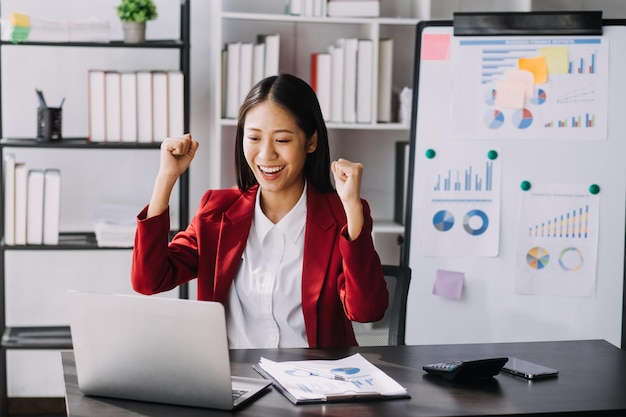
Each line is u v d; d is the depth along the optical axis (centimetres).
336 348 234
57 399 421
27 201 375
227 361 183
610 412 191
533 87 341
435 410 188
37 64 401
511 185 342
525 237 341
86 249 376
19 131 403
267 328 249
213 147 400
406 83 424
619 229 340
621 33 341
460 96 343
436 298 344
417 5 410
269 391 199
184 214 388
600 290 341
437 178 344
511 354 234
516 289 341
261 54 384
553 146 341
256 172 243
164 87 377
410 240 345
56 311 416
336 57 388
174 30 409
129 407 190
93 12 402
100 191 413
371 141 427
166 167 238
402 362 224
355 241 228
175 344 186
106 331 191
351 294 233
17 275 411
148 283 243
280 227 251
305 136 244
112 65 407
